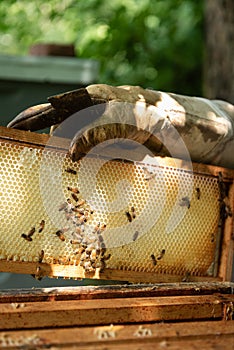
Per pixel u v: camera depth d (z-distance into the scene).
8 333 3.71
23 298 4.47
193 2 16.36
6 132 5.04
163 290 4.90
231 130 5.70
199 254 5.86
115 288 4.87
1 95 10.29
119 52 16.89
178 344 3.70
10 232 5.16
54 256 5.29
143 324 4.30
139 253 5.59
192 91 16.52
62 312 4.16
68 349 3.51
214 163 5.89
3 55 10.24
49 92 10.47
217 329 4.01
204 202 5.81
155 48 16.56
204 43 13.73
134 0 16.89
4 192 5.11
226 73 10.86
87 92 4.97
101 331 3.79
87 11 17.97
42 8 19.23
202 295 4.92
